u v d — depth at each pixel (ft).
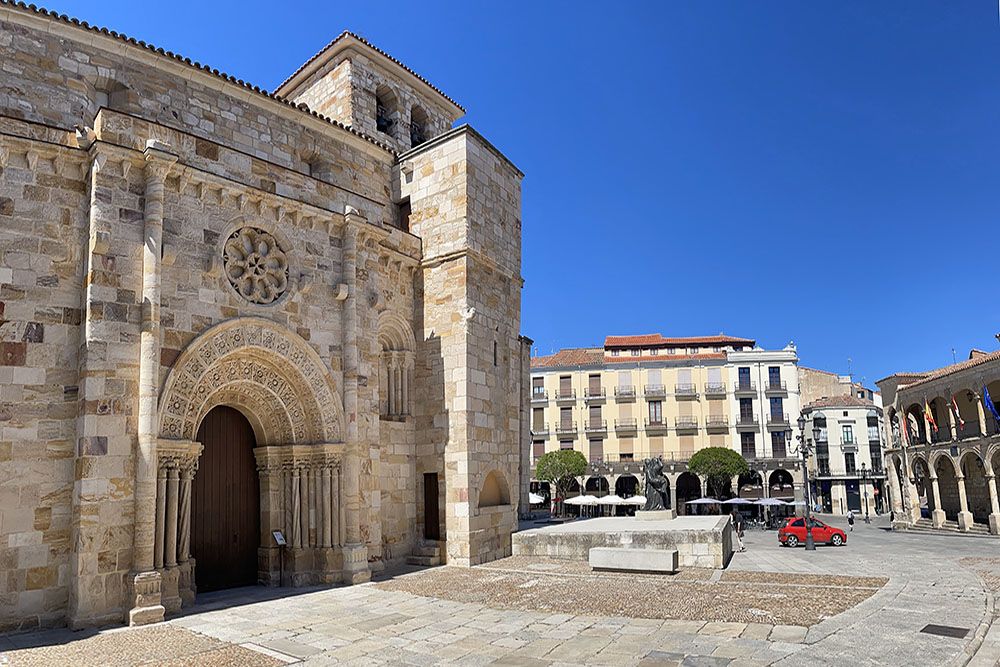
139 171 53.83
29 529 47.09
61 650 40.75
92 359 49.16
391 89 99.25
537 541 81.10
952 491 173.27
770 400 248.52
